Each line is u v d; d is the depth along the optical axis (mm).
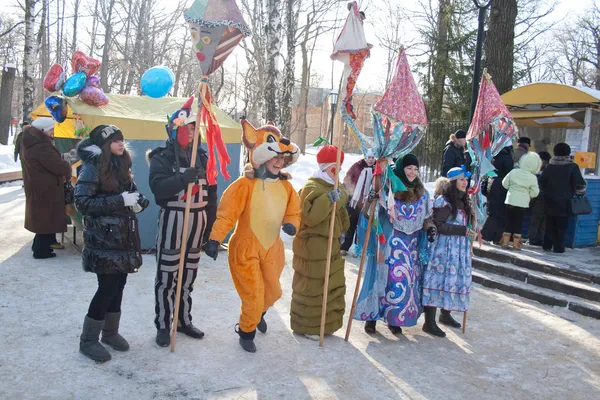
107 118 6637
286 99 14000
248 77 21891
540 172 8469
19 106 36406
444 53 18281
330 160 4539
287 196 4309
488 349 4605
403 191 4688
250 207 4137
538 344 4754
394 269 4691
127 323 4570
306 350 4297
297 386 3635
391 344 4598
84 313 4727
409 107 4480
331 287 4520
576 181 7273
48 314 4648
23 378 3453
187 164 4098
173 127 4023
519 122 9758
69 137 7805
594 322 5379
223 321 4820
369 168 4938
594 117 8695
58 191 6441
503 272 6770
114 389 3400
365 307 4723
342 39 4359
